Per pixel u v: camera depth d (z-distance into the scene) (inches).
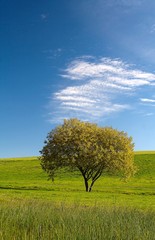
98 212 709.3
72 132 2480.3
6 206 761.0
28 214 641.6
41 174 3848.4
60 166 2490.2
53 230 534.0
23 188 2479.1
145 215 690.8
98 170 2471.7
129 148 2509.8
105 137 2479.1
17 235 527.2
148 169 3900.1
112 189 2583.7
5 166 4532.5
